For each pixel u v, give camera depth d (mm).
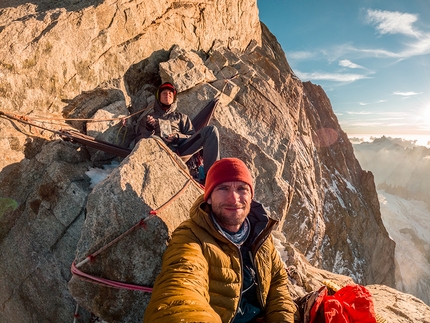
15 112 2195
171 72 3521
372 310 1193
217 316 779
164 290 829
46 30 2516
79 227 1771
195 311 743
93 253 1250
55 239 1800
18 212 1896
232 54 4883
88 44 2818
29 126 2121
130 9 3283
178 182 1706
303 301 1290
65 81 2611
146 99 3408
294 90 6105
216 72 4461
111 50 3125
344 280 2561
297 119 5684
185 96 3625
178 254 957
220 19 5078
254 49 6133
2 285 1647
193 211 1115
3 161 1911
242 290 1106
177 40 4098
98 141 2359
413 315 1833
